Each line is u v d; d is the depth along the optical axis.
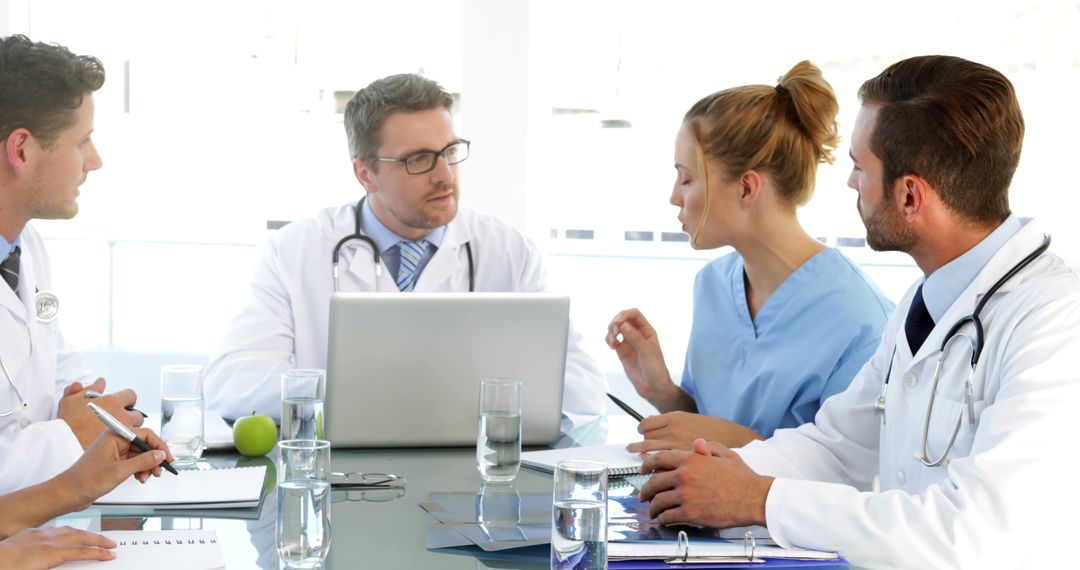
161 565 1.16
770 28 3.73
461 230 2.43
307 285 2.34
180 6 3.73
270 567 1.19
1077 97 3.63
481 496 1.49
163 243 3.80
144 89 3.75
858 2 3.70
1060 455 1.22
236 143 3.79
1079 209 3.63
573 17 3.78
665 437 1.77
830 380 1.91
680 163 1.95
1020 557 1.22
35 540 1.17
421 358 1.72
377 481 1.55
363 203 2.42
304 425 1.60
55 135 1.71
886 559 1.23
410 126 2.25
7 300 1.76
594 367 2.19
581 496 1.11
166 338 3.83
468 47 3.64
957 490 1.23
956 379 1.40
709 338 2.09
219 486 1.49
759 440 1.73
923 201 1.42
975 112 1.39
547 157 3.85
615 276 3.89
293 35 3.76
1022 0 3.64
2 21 3.65
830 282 1.95
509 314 1.74
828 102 1.89
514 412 1.56
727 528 1.36
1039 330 1.30
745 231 1.95
